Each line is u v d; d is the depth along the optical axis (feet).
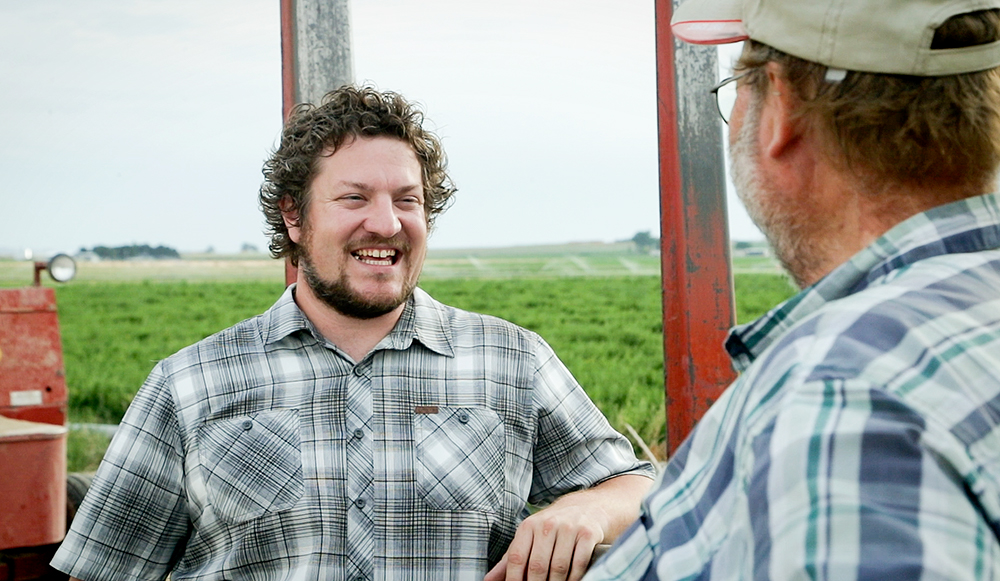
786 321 3.31
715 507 3.03
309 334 6.93
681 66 9.61
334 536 6.42
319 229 6.83
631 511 6.49
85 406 48.49
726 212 9.69
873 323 2.77
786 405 2.65
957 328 2.76
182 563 6.88
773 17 3.44
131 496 6.67
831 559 2.32
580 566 5.72
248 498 6.48
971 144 3.16
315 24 9.27
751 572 2.55
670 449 9.93
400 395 6.82
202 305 82.28
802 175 3.45
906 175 3.22
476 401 6.95
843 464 2.43
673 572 3.04
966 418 2.56
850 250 3.35
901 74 3.16
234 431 6.64
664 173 9.82
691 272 9.74
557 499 7.26
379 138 6.95
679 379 9.87
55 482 11.75
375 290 6.73
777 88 3.47
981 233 3.13
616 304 75.66
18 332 14.11
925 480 2.38
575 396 7.36
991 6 3.16
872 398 2.52
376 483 6.57
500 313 72.08
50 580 11.99
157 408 6.75
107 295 85.76
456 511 6.61
